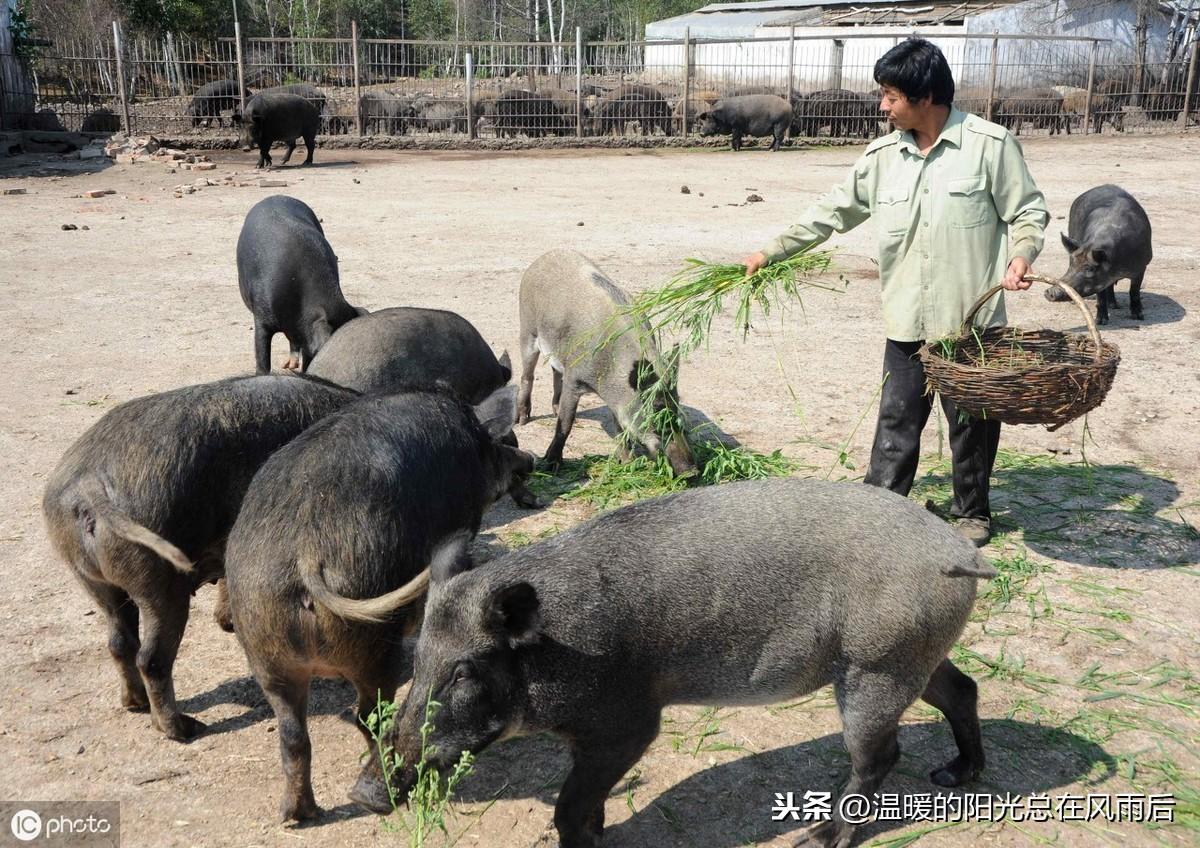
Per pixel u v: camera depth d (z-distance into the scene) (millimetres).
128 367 8367
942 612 3301
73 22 34156
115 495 3750
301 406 4234
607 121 29984
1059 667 4434
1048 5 33906
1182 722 4078
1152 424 7152
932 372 4699
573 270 6383
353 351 5664
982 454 5371
